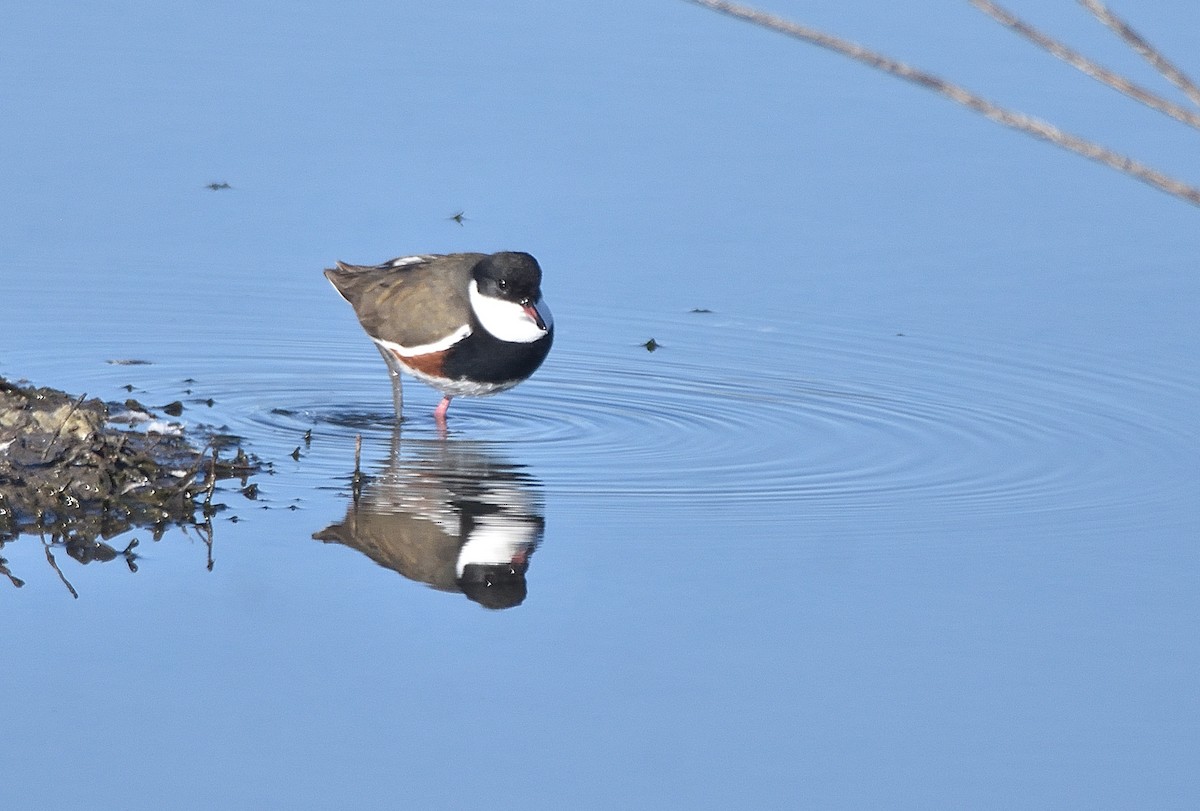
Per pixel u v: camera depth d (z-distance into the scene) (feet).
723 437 49.57
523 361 49.42
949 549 40.47
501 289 48.34
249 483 43.78
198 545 39.34
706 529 41.45
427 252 62.39
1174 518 42.88
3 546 38.86
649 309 60.80
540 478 45.34
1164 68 12.37
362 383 54.49
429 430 49.75
